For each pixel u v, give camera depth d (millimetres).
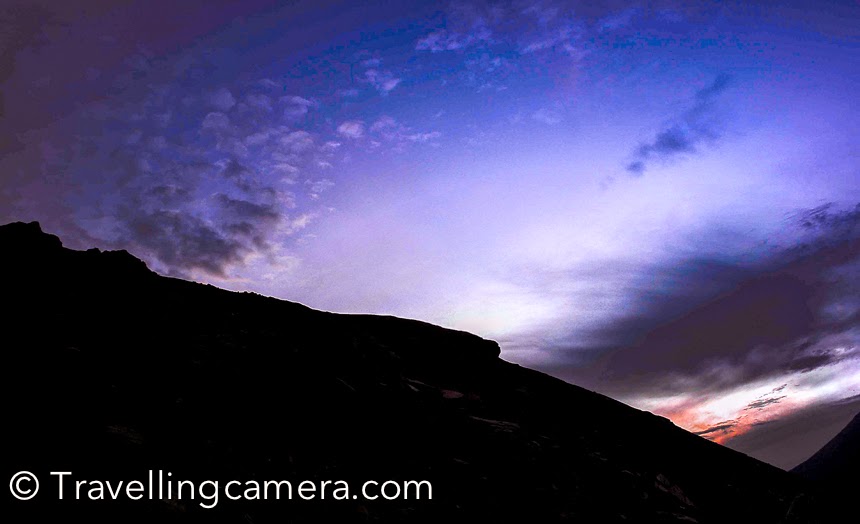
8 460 7121
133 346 11789
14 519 6266
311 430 11141
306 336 15758
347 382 13750
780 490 17750
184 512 7441
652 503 12891
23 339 10391
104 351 11078
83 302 13430
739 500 15523
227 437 9719
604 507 11883
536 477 12070
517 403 17078
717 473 17234
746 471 18438
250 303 17625
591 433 16359
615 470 13836
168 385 10672
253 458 9406
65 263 15586
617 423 18672
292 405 11734
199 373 11570
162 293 16094
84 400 9078
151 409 9641
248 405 11102
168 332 13188
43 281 13883
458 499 10422
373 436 11797
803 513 16406
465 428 13500
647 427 19328
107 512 6891
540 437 14320
